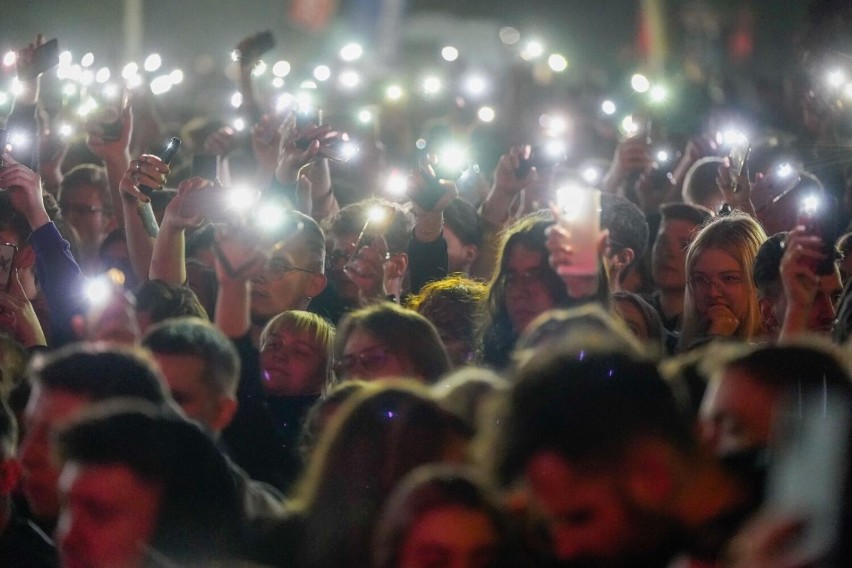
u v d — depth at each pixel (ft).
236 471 12.77
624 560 10.30
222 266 16.31
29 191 20.76
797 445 8.56
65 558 11.59
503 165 27.58
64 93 32.27
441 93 46.09
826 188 28.71
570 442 10.31
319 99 41.09
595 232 17.24
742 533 9.02
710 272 20.92
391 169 37.68
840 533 8.23
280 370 19.35
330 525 12.29
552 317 14.37
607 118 41.70
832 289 18.35
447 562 10.62
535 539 10.71
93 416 11.97
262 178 27.40
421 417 12.53
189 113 52.95
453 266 25.82
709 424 11.19
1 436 14.32
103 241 25.39
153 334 15.46
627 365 10.66
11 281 21.17
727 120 38.47
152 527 11.66
